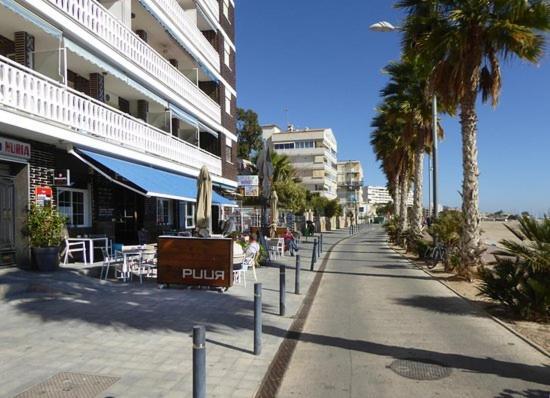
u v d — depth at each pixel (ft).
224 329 26.58
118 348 22.36
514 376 19.48
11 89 36.29
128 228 65.62
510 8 44.60
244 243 57.26
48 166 45.39
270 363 21.03
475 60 46.62
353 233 192.75
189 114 81.15
